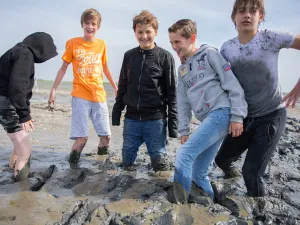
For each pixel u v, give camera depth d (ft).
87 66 16.76
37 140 21.40
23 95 12.66
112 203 11.41
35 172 14.88
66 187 13.56
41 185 13.83
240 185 14.30
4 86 13.01
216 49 12.02
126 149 15.97
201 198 11.71
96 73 17.01
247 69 11.85
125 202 11.52
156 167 15.81
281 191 13.65
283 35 11.44
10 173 14.49
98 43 17.33
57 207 11.26
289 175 16.21
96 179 13.91
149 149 15.90
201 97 11.80
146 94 15.23
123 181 13.70
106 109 17.80
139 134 15.89
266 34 11.63
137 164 17.29
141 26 14.65
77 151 16.85
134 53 15.52
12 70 12.48
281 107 12.25
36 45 13.28
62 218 10.51
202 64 11.84
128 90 15.72
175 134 15.55
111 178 14.03
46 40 13.52
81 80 16.69
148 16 14.67
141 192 12.45
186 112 13.03
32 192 12.56
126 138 16.03
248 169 12.34
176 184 11.62
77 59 16.71
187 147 11.46
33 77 13.34
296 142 25.00
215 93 11.62
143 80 15.15
